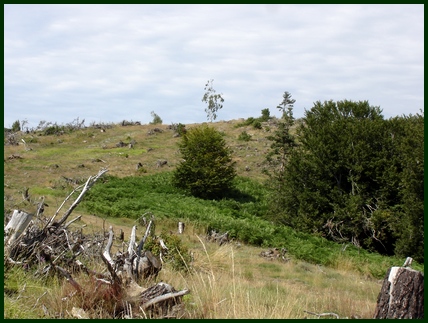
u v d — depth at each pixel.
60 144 64.81
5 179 43.62
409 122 35.56
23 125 76.00
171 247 12.98
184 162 44.62
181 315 7.04
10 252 8.59
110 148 62.50
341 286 16.33
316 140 36.62
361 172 35.19
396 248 31.67
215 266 12.88
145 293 7.27
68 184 41.84
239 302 7.54
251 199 44.69
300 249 24.86
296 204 36.78
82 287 7.30
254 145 63.00
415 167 31.64
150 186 44.31
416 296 7.30
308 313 8.52
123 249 10.91
